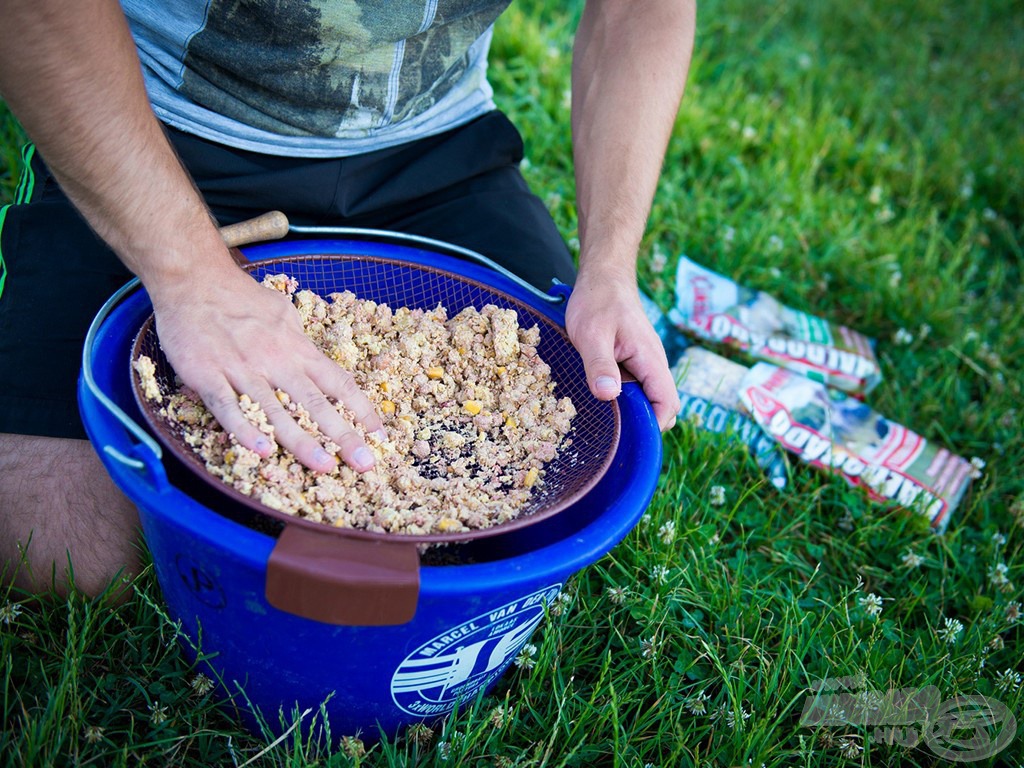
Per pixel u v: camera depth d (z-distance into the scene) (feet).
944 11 13.19
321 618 3.47
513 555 4.53
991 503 6.48
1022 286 8.55
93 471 4.45
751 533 5.71
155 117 4.03
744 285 7.80
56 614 4.45
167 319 4.00
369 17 4.82
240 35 4.81
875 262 8.23
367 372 4.76
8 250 4.83
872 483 6.21
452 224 5.75
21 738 3.84
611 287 4.86
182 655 4.46
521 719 4.56
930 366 7.51
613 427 4.47
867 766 4.54
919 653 5.17
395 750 4.17
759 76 10.55
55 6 3.40
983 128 10.74
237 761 4.10
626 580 5.26
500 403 4.85
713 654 4.72
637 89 5.49
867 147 9.57
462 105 5.90
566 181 8.18
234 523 3.46
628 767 4.28
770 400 6.42
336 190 5.42
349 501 4.03
